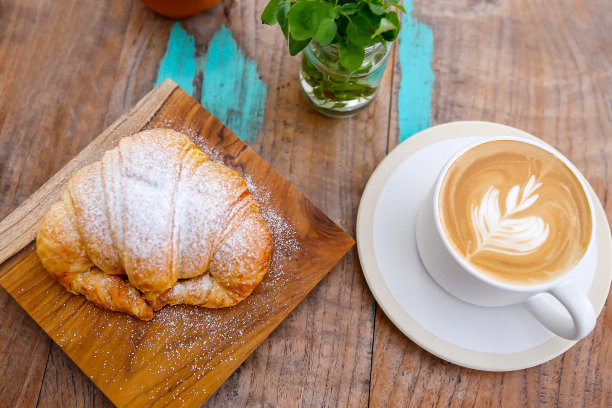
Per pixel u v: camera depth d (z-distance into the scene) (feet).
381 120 1.82
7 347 1.66
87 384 1.65
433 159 1.70
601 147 1.82
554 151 1.56
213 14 1.87
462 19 1.88
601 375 1.68
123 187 1.55
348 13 1.45
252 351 1.64
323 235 1.69
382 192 1.69
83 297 1.64
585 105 1.84
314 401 1.66
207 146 1.73
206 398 1.61
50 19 1.84
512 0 1.89
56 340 1.61
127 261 1.54
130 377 1.61
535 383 1.68
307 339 1.68
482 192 1.53
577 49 1.87
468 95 1.84
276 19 1.54
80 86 1.81
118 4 1.86
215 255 1.59
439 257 1.52
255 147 1.79
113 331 1.63
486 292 1.51
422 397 1.67
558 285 1.47
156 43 1.85
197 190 1.59
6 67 1.81
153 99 1.75
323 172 1.78
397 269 1.65
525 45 1.87
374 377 1.67
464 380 1.67
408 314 1.63
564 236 1.51
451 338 1.62
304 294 1.66
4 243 1.65
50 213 1.59
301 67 1.73
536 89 1.85
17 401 1.65
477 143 1.56
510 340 1.62
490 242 1.50
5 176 1.75
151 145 1.60
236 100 1.83
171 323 1.64
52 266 1.58
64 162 1.77
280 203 1.71
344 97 1.70
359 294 1.70
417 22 1.87
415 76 1.85
